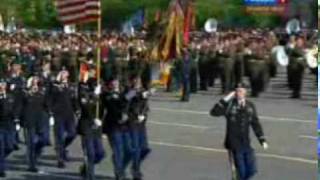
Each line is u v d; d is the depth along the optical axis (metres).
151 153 37.97
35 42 76.94
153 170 33.69
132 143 30.14
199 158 36.62
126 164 30.34
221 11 134.62
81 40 73.38
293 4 115.38
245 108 27.41
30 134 33.38
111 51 65.06
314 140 40.97
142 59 65.12
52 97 34.06
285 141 40.78
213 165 34.84
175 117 50.84
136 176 30.58
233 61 61.75
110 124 29.95
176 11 65.88
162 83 66.12
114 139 29.92
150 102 59.06
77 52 67.38
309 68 64.50
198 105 56.97
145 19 112.75
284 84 66.25
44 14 144.00
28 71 63.69
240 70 61.56
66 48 70.50
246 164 27.41
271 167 34.09
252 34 73.75
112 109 29.84
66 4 34.59
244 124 27.31
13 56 68.75
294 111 52.34
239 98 27.47
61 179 31.75
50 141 38.09
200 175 32.56
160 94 64.38
